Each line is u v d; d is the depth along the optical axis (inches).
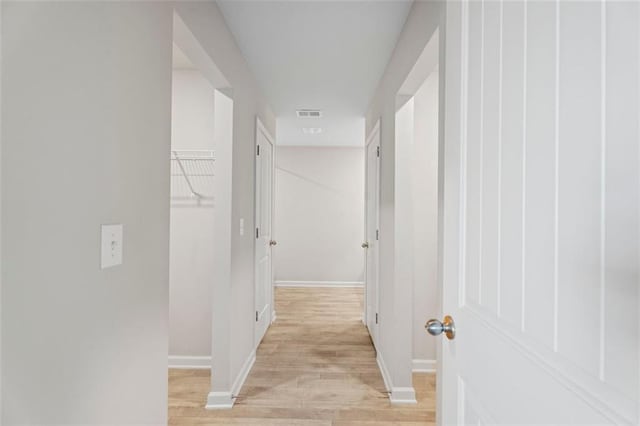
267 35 89.4
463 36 32.9
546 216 20.6
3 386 26.5
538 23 21.4
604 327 16.3
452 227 34.9
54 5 30.7
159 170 50.1
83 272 34.8
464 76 32.7
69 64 32.6
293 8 78.0
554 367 19.5
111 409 39.6
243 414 86.8
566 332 18.7
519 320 23.2
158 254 50.0
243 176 103.3
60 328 31.9
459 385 32.8
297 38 91.0
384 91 110.4
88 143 35.3
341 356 122.5
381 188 113.7
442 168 55.5
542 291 20.8
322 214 236.4
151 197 48.0
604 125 16.5
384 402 92.7
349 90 127.6
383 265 109.7
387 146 105.3
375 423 83.4
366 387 100.6
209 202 114.8
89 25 35.2
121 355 41.4
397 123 95.4
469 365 30.6
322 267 236.5
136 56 43.9
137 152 44.4
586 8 17.6
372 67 108.0
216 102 91.2
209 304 114.7
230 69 88.4
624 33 15.5
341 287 235.5
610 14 16.3
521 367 22.6
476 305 29.8
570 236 18.5
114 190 39.7
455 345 33.7
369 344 134.0
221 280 90.7
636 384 14.7
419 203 115.0
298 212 237.0
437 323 35.1
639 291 14.7
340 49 96.7
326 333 146.6
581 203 17.8
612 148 16.1
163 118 51.1
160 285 50.8
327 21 83.0
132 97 43.2
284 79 117.7
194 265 115.1
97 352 37.1
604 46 16.6
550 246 20.1
